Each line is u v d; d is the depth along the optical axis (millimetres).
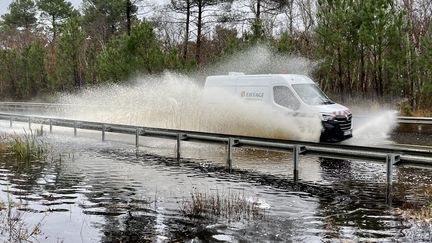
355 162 13461
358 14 24922
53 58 50344
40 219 7875
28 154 14508
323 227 7391
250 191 9852
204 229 7324
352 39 25422
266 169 12367
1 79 53812
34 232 7184
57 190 9906
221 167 12680
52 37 66125
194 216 8016
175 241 6785
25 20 72375
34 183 10617
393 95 26656
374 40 23844
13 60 53031
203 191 9828
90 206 8664
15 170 12219
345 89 27797
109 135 20812
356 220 7758
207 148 16422
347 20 25156
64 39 44156
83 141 18547
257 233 7113
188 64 28859
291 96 17266
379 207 8555
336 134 16391
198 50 38969
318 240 6773
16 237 6969
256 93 18219
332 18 25438
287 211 8328
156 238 6922
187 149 16172
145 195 9469
